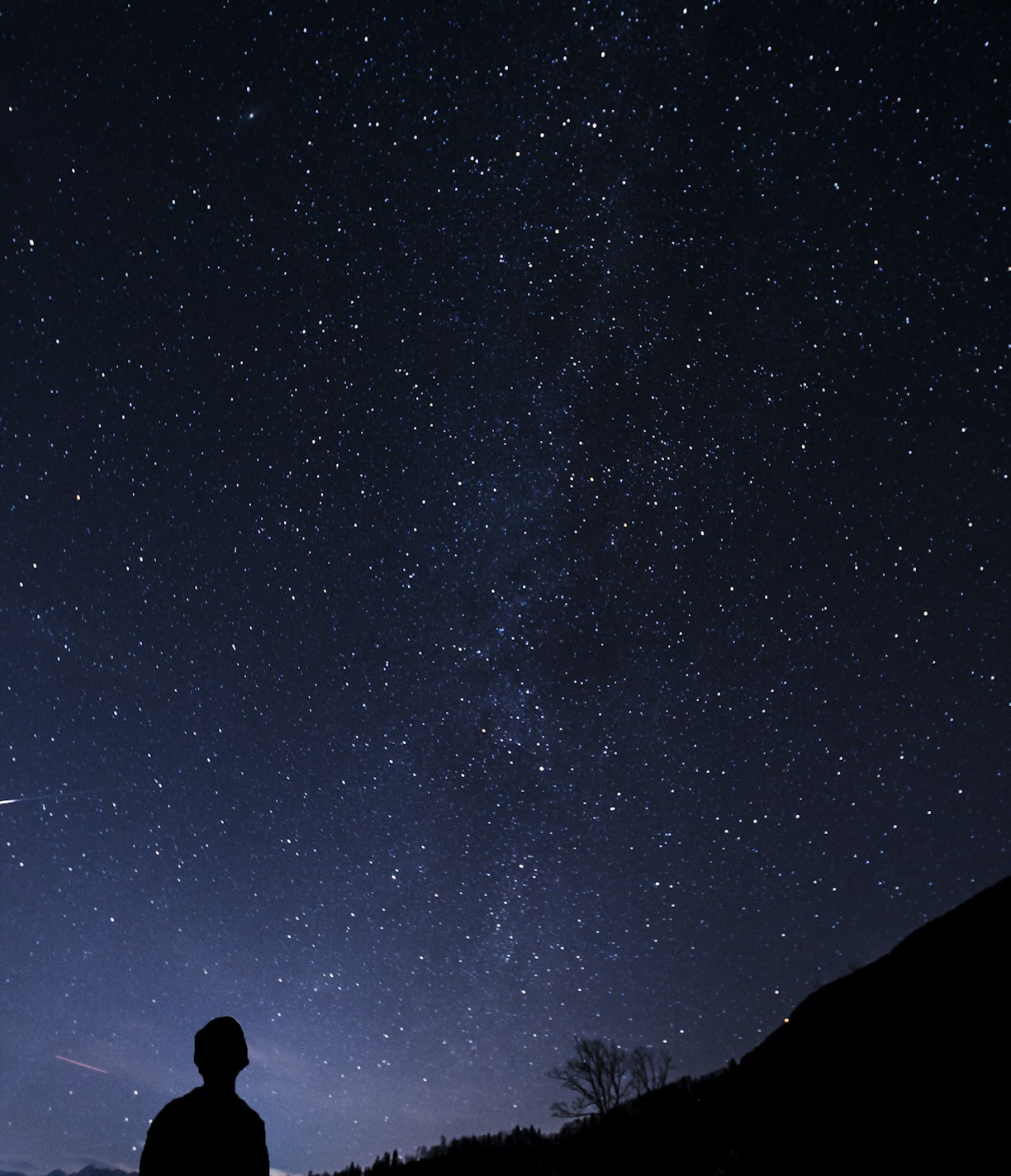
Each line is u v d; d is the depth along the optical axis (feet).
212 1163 8.63
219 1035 9.94
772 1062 63.72
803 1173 38.24
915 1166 33.88
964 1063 43.50
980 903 73.15
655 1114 63.87
